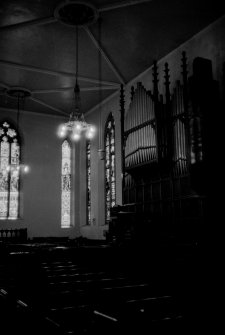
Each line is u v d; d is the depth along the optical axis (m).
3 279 8.77
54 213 21.09
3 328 4.31
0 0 10.92
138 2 11.04
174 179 12.25
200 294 8.66
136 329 3.90
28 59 14.90
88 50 14.16
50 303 5.65
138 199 14.16
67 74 16.16
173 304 5.34
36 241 19.33
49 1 11.07
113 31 12.84
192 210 11.30
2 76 16.53
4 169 20.69
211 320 4.33
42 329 3.95
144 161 13.24
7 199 20.50
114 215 13.47
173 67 14.07
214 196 10.22
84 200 21.17
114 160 18.19
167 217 12.39
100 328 4.04
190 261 9.42
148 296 6.34
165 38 13.30
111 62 15.05
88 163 21.36
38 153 21.36
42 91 18.09
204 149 9.45
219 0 11.03
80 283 6.55
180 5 11.31
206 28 12.51
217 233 10.09
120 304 5.03
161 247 10.50
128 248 11.34
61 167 21.92
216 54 11.96
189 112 9.98
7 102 19.78
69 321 4.46
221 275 8.59
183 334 3.96
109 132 19.14
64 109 21.00
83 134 21.94
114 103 18.39
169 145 12.46
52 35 13.04
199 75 10.06
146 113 13.60
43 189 21.09
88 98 19.30
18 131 21.33
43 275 8.15
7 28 12.47
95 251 11.48
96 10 11.45
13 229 19.91
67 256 11.44
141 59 14.91
